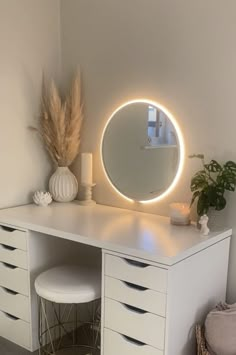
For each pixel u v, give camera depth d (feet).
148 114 7.79
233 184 6.90
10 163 8.38
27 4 8.27
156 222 7.30
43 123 8.60
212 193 6.64
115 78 8.20
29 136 8.66
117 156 8.34
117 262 6.01
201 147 7.25
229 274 7.21
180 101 7.38
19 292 7.63
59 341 8.00
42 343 7.75
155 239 6.29
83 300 6.51
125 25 7.90
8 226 7.61
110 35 8.15
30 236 7.34
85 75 8.68
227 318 6.02
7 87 8.13
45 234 7.61
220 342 5.96
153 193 7.88
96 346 7.84
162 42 7.44
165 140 7.62
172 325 5.72
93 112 8.66
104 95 8.42
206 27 6.91
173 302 5.66
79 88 8.53
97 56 8.43
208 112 7.09
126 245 5.97
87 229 6.81
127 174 8.23
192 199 7.06
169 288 5.53
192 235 6.53
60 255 8.03
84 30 8.55
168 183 7.66
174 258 5.53
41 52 8.66
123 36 7.96
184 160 7.47
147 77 7.73
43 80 8.78
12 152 8.39
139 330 5.89
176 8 7.19
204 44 6.97
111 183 8.52
